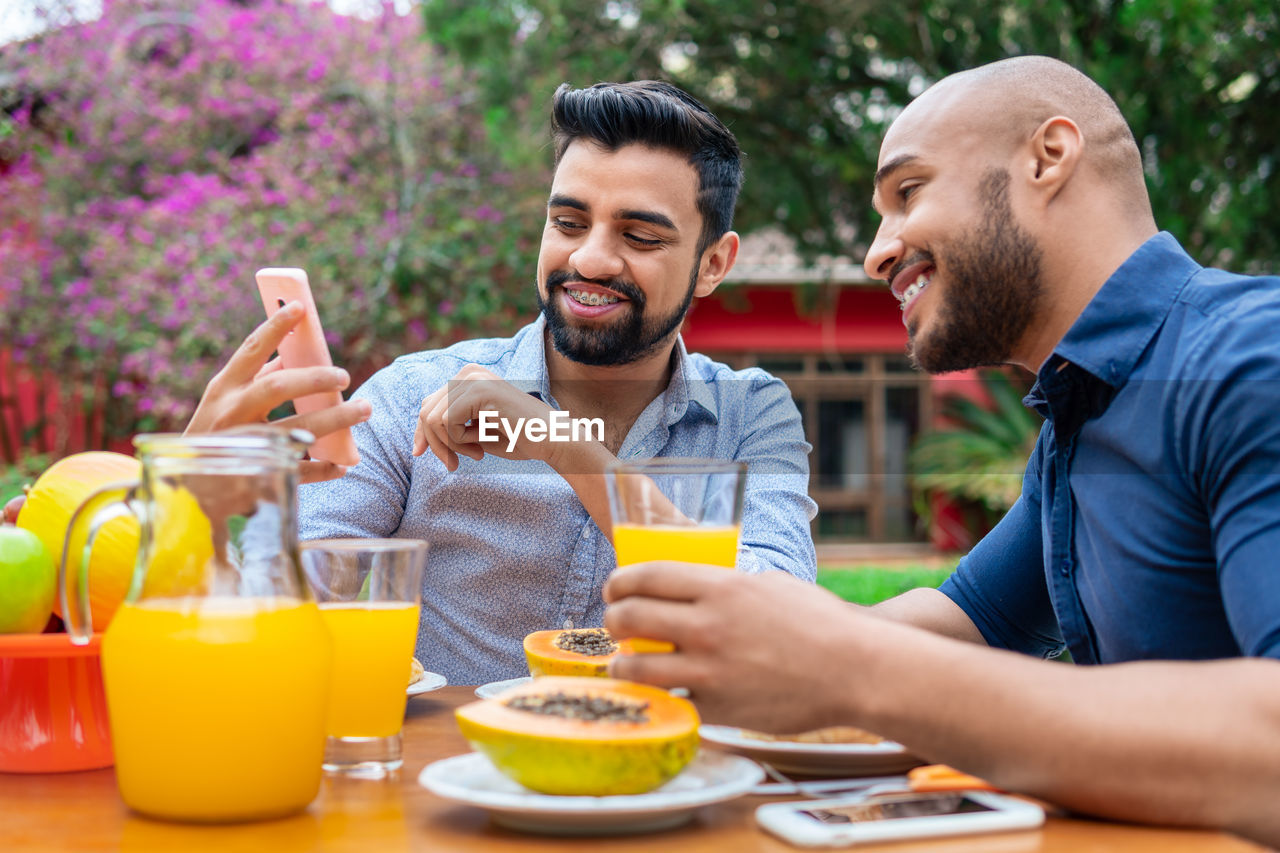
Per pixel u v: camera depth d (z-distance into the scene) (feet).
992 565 5.32
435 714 4.48
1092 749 2.77
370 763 3.53
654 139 6.41
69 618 3.33
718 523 3.71
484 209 27.84
